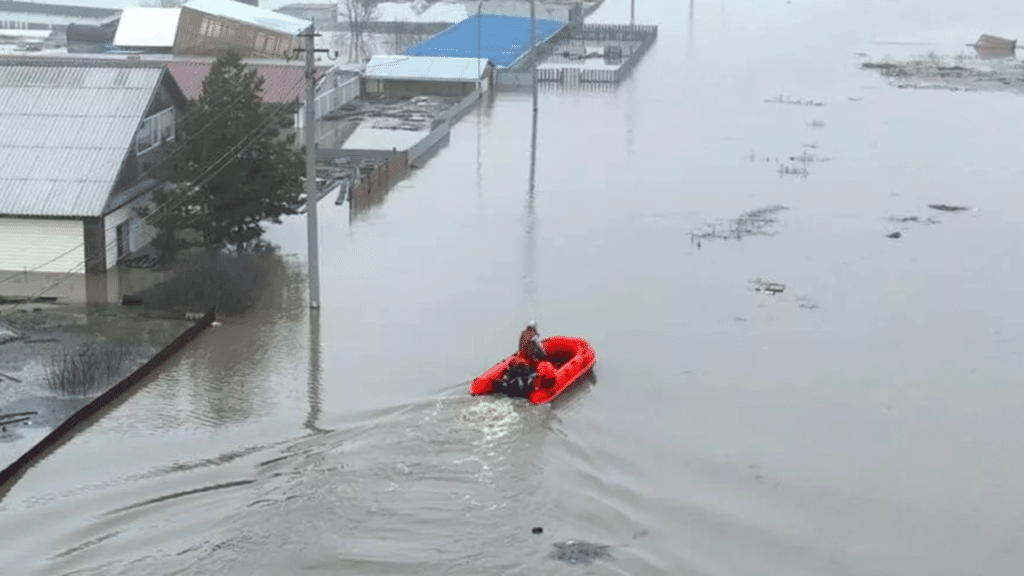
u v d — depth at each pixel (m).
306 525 22.34
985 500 24.47
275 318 34.69
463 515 22.86
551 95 79.75
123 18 81.31
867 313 35.97
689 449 26.36
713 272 40.09
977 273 40.12
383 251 42.16
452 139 63.97
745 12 131.75
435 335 33.31
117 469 24.77
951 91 80.12
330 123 67.94
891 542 22.73
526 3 124.12
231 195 38.81
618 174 55.38
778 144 62.53
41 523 22.52
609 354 32.19
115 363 30.20
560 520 22.86
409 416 27.42
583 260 41.38
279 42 72.69
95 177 37.88
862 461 26.06
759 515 23.55
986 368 31.58
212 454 25.45
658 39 109.31
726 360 31.91
